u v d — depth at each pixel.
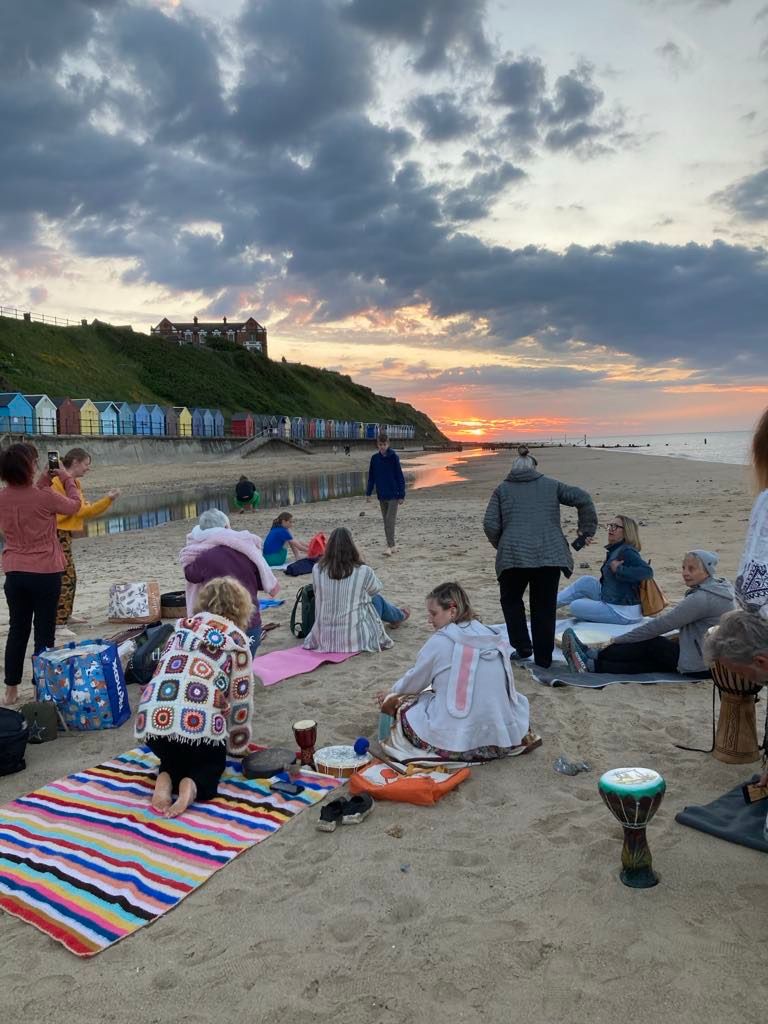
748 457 2.67
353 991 2.50
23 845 3.47
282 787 4.00
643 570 6.76
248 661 4.21
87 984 2.58
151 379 101.12
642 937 2.70
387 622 7.35
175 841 3.48
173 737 3.79
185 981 2.58
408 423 193.38
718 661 3.41
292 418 103.44
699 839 3.34
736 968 2.52
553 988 2.47
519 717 4.38
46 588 5.52
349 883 3.13
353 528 17.03
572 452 94.50
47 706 4.85
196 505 29.23
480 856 3.29
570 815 3.63
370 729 4.89
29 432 52.28
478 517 18.55
